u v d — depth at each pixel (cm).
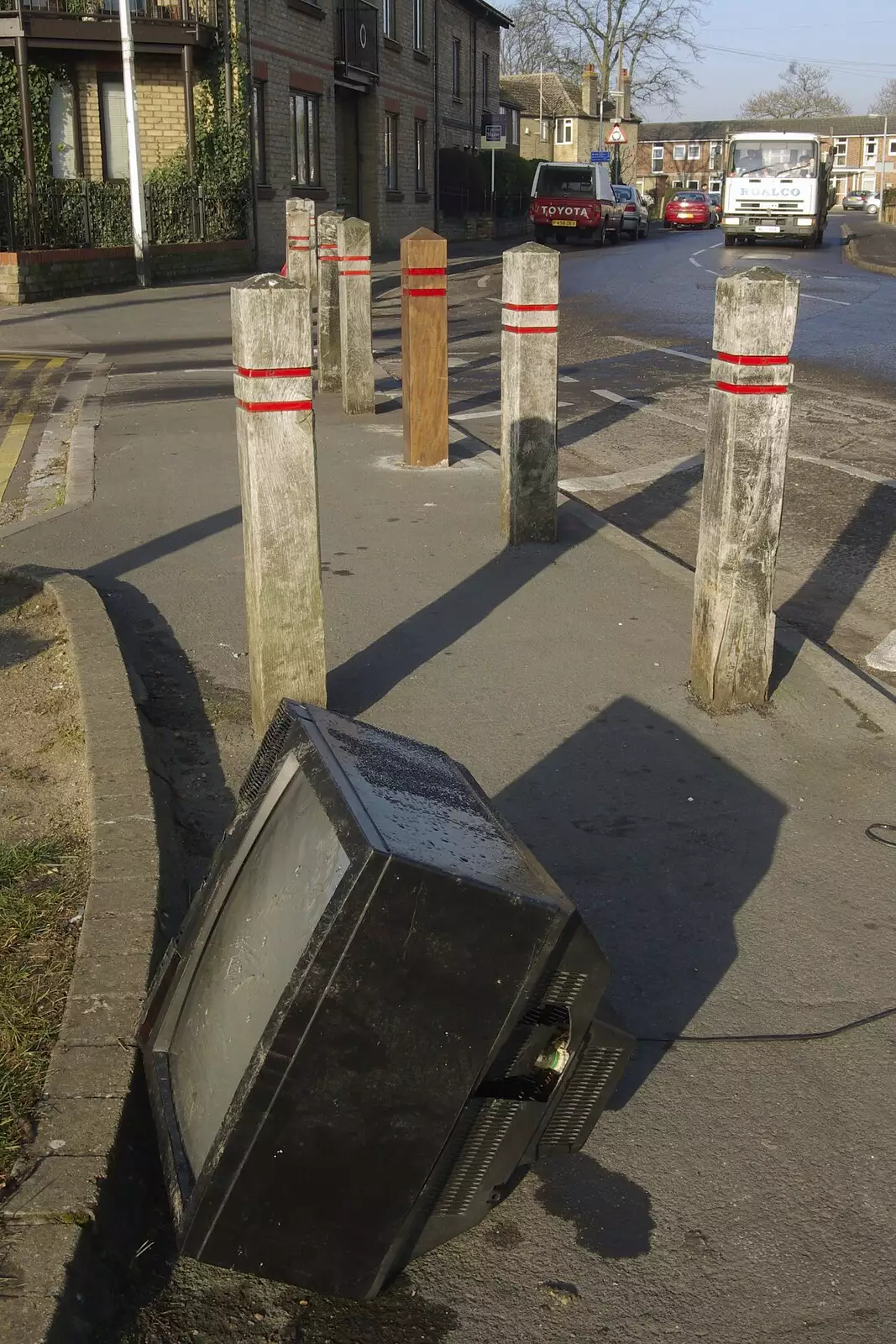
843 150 12331
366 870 197
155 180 2538
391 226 3738
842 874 377
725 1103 281
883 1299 231
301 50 2981
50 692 482
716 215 6378
